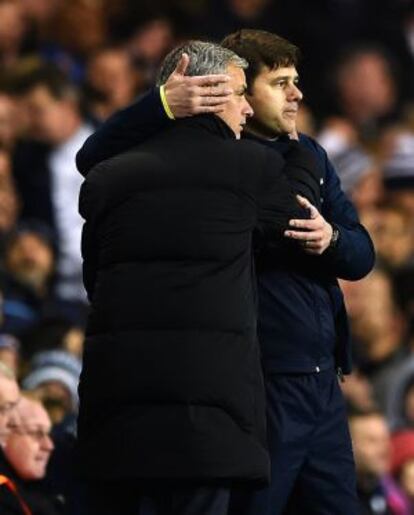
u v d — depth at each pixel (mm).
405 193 46844
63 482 27250
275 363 22703
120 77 45125
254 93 22828
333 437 22953
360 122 50375
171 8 49344
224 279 21734
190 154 22016
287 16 51000
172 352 21484
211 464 21297
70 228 41031
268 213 22172
